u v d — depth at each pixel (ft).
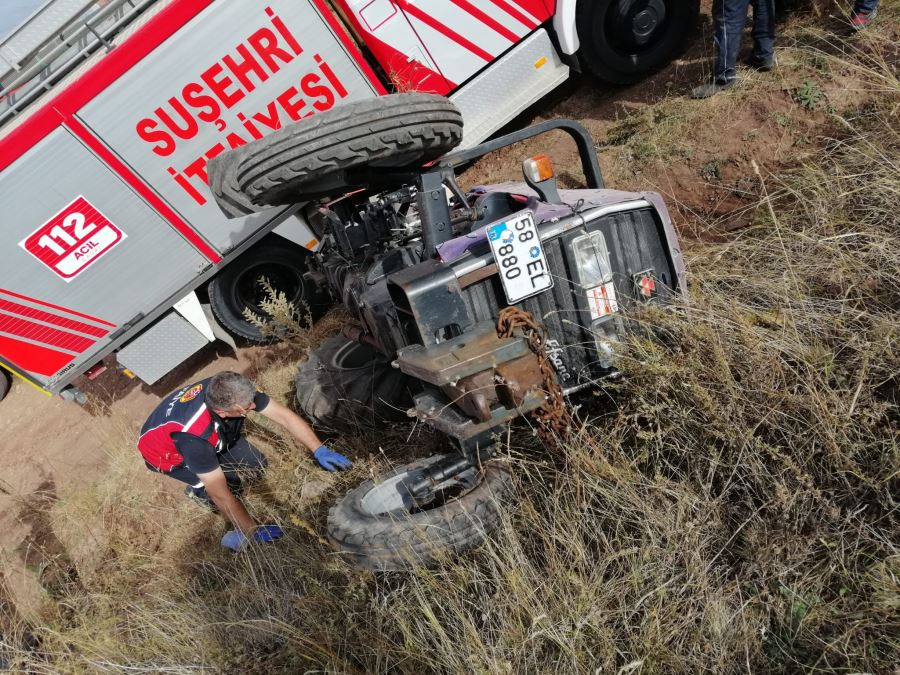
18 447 24.20
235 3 14.99
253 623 8.37
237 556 10.17
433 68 17.81
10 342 16.67
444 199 9.46
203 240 17.38
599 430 8.20
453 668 6.39
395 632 7.32
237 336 20.30
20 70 16.16
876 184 9.27
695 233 12.60
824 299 8.32
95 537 13.53
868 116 12.43
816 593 5.93
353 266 12.26
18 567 14.08
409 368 7.64
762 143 14.17
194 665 8.09
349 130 7.93
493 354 6.93
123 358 18.37
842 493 6.57
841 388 7.15
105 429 21.66
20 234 15.42
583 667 5.97
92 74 14.57
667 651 5.87
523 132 10.76
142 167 15.81
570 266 8.67
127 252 16.70
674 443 7.82
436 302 7.50
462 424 7.04
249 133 16.30
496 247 8.21
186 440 10.48
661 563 6.57
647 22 18.45
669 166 15.28
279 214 17.78
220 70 15.46
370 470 9.70
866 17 14.26
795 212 10.70
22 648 10.30
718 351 7.48
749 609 6.15
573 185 16.94
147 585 11.02
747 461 7.06
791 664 5.66
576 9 18.08
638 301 8.87
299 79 16.22
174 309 18.44
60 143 14.84
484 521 7.25
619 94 19.80
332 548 8.97
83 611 10.66
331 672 7.04
